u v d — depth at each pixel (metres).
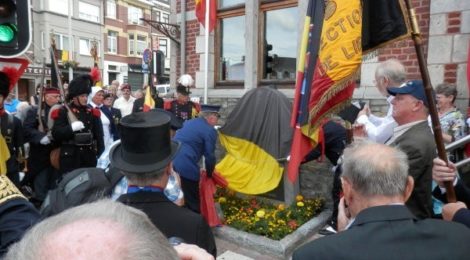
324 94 2.56
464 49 3.84
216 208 4.50
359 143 1.53
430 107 1.80
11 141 3.82
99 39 32.81
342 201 2.01
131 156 1.64
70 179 1.90
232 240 4.06
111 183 1.95
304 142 2.77
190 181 3.92
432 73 4.07
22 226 1.26
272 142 4.64
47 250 0.55
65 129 4.14
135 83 36.19
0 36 2.26
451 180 1.78
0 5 2.25
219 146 5.67
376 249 1.19
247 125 4.83
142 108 7.17
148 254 0.57
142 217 0.67
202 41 6.16
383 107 4.34
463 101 3.87
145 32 38.62
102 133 4.62
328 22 2.54
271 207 4.74
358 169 1.37
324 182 4.81
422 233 1.22
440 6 3.97
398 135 2.17
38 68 23.39
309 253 1.25
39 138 4.27
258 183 4.64
